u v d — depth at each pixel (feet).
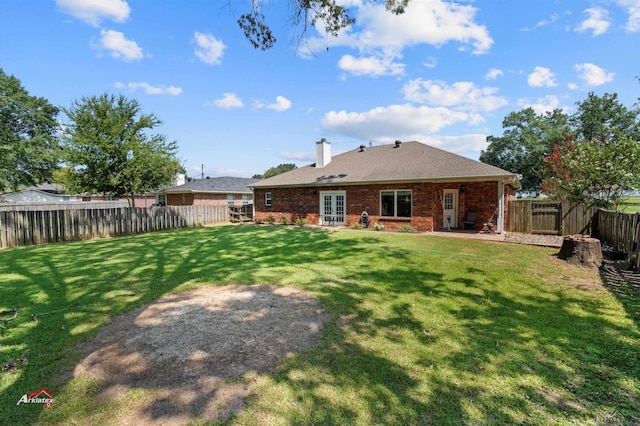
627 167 38.91
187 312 14.89
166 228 55.47
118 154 63.87
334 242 36.14
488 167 44.42
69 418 7.82
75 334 12.57
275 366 10.16
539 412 7.99
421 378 9.43
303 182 59.77
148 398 8.59
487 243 34.37
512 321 13.46
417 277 20.49
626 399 8.47
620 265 23.80
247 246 34.14
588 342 11.53
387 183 49.85
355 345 11.50
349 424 7.58
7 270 23.77
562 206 41.34
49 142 100.32
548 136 127.13
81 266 24.93
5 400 8.50
